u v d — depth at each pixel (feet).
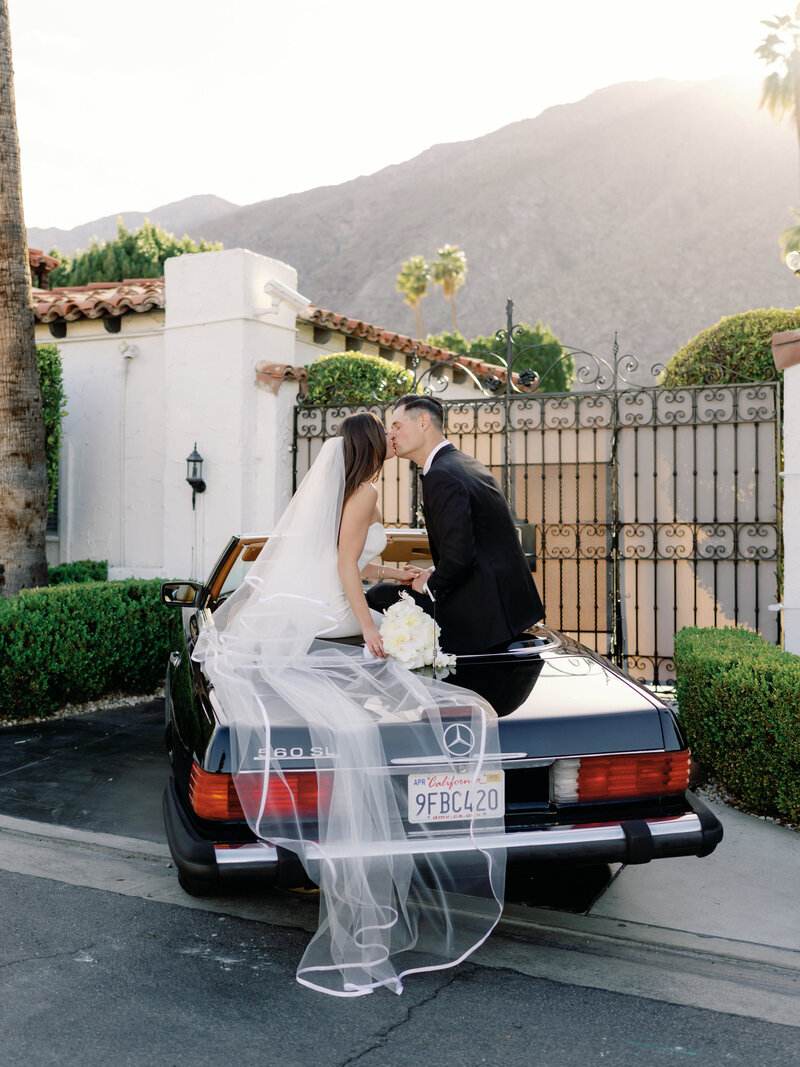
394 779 9.59
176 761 11.98
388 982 9.69
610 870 13.10
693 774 17.47
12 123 24.72
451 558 11.68
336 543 11.64
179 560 28.40
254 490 27.66
